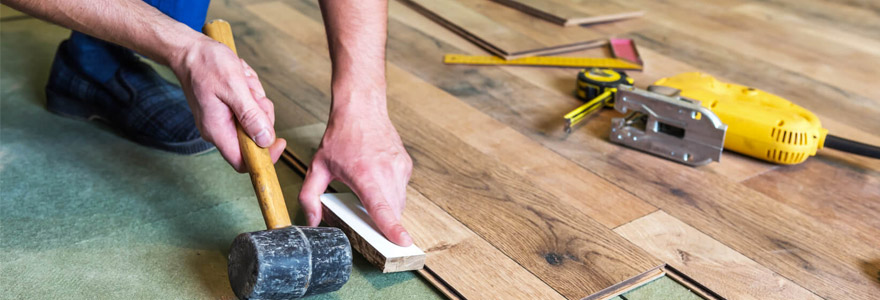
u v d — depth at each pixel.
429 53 2.20
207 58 1.08
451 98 1.88
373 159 1.22
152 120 1.55
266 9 2.57
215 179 1.46
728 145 1.61
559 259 1.21
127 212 1.32
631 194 1.44
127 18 1.10
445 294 1.12
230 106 1.09
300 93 1.88
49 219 1.28
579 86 1.89
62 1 1.08
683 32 2.49
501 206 1.36
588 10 2.59
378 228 1.16
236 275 0.98
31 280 1.11
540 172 1.51
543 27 2.43
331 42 1.34
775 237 1.30
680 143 1.55
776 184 1.49
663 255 1.23
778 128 1.53
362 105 1.29
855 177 1.53
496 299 1.10
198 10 1.34
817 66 2.20
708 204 1.41
